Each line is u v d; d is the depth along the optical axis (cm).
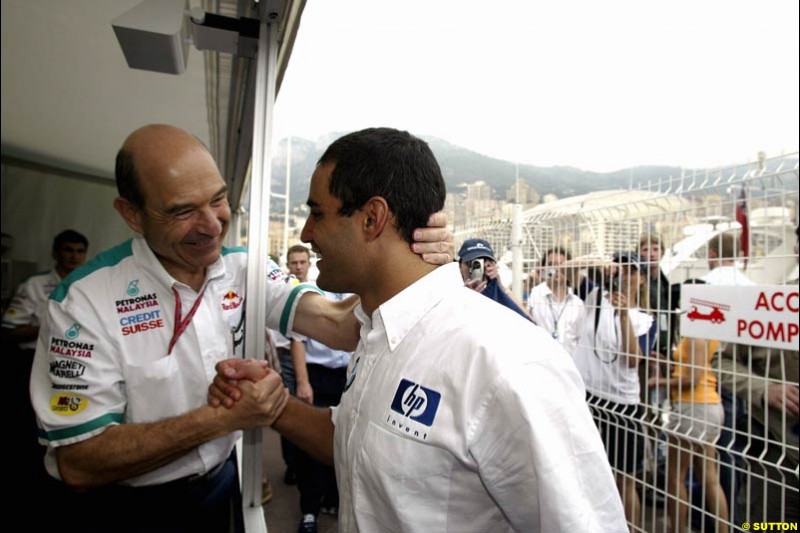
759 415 193
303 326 125
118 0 191
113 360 103
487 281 207
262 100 106
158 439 95
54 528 235
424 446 68
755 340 141
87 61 256
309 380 304
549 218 245
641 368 206
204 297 112
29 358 339
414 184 77
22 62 268
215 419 97
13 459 304
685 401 194
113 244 599
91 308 102
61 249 338
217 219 98
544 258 251
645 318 196
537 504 61
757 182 150
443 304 77
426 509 69
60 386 98
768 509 187
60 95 319
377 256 80
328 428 105
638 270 189
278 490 326
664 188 180
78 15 208
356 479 75
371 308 87
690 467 165
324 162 80
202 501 119
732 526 148
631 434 215
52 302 103
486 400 64
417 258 81
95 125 376
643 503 183
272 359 265
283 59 140
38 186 519
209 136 340
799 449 131
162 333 108
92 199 573
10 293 494
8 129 424
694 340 173
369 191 76
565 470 59
